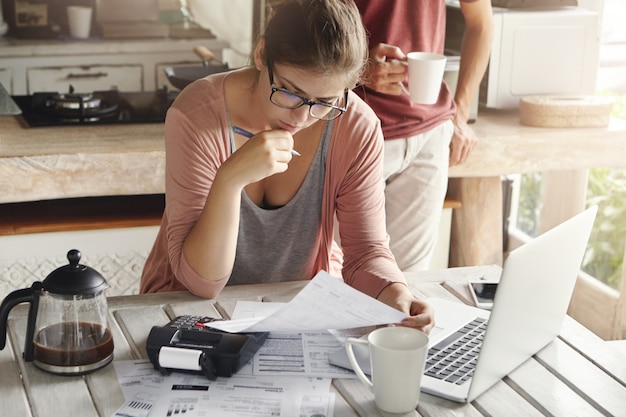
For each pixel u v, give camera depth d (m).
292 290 1.70
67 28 4.11
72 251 1.35
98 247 2.78
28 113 3.04
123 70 4.13
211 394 1.28
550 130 3.05
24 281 2.73
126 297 1.64
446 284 1.74
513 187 3.67
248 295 1.66
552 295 1.40
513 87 3.19
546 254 1.31
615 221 3.19
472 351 1.42
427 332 1.44
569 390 1.33
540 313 1.38
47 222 2.73
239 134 1.67
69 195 2.66
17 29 4.04
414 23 2.55
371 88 2.54
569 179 3.38
